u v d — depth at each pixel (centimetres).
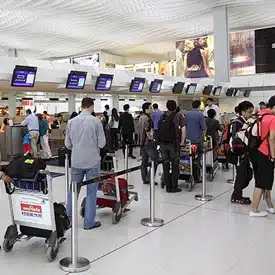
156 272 305
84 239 383
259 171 451
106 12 1463
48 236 344
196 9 1470
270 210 471
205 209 495
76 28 1769
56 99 1930
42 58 2775
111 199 456
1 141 1006
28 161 335
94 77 1120
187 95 1593
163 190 615
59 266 317
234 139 505
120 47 2381
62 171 819
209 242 372
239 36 1873
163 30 1864
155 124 762
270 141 437
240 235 391
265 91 1739
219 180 702
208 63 1983
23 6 1341
